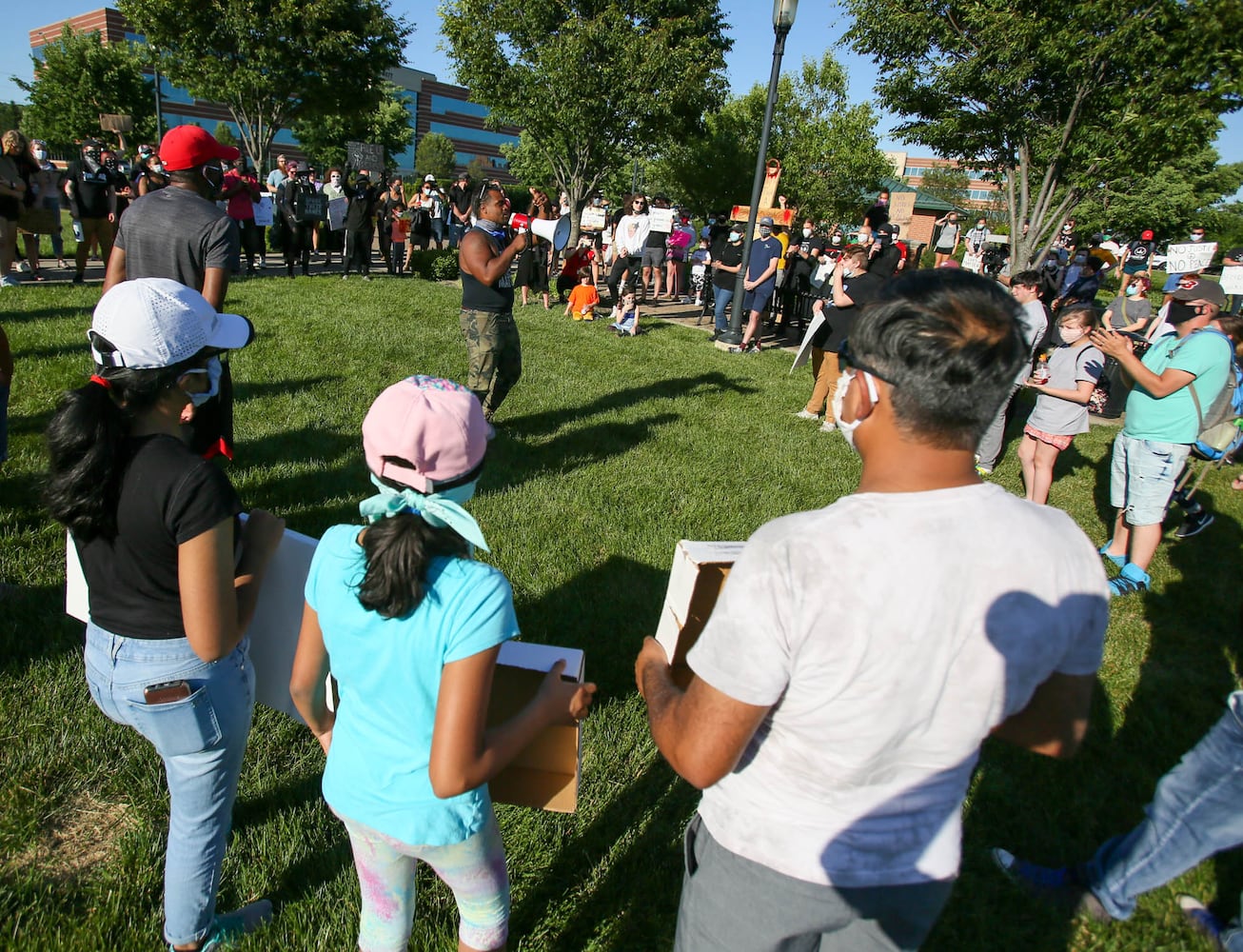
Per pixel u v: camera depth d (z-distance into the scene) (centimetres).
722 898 125
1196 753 214
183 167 335
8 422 514
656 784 272
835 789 114
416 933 207
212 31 2158
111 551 157
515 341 559
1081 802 284
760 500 522
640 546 433
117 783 250
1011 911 240
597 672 325
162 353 156
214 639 157
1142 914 241
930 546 104
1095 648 116
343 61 2277
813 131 3092
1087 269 1248
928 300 107
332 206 1321
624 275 1305
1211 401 414
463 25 1803
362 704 150
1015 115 1118
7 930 201
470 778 138
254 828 240
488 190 539
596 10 1806
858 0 1160
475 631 137
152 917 209
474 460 142
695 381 825
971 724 111
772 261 1022
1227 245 4388
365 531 145
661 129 1916
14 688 280
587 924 223
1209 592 467
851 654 104
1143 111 1016
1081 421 507
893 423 109
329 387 655
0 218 959
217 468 159
